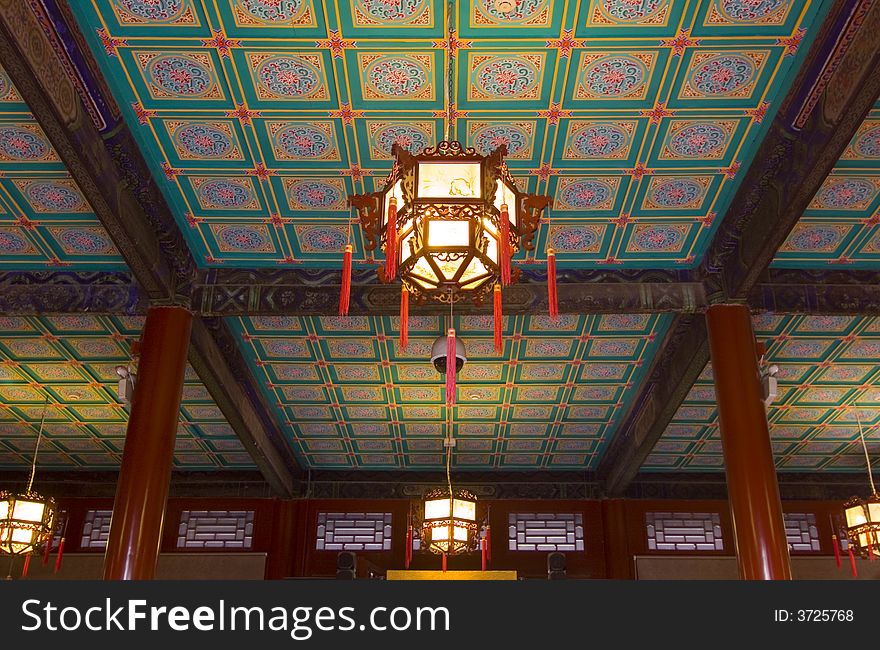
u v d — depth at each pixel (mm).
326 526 17500
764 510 8562
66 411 14750
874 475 17766
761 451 8828
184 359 9719
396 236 6148
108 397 14141
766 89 7383
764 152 7934
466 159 6152
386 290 10031
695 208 9039
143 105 7586
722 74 7250
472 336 11992
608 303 9906
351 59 7121
